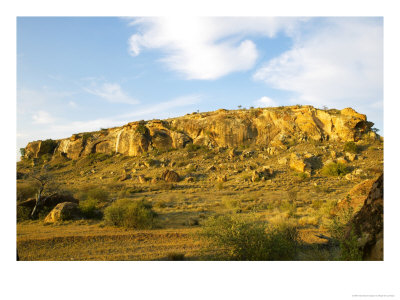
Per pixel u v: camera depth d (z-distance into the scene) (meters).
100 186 37.00
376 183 5.41
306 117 51.84
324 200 20.23
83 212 14.21
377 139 46.69
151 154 55.25
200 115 63.31
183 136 57.59
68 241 8.88
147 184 37.28
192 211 16.39
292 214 13.72
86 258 7.09
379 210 5.12
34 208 14.56
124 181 40.72
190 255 7.23
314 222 11.14
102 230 10.69
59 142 72.50
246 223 6.43
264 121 55.47
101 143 64.94
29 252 7.72
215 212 15.80
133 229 10.88
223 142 54.25
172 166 47.09
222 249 6.56
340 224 7.32
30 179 24.33
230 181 35.81
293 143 48.53
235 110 64.25
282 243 6.14
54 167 59.75
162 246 8.28
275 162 42.69
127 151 59.41
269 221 10.79
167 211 16.48
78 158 64.12
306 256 6.49
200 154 51.41
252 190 29.31
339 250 6.39
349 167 36.81
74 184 41.69
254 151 49.19
